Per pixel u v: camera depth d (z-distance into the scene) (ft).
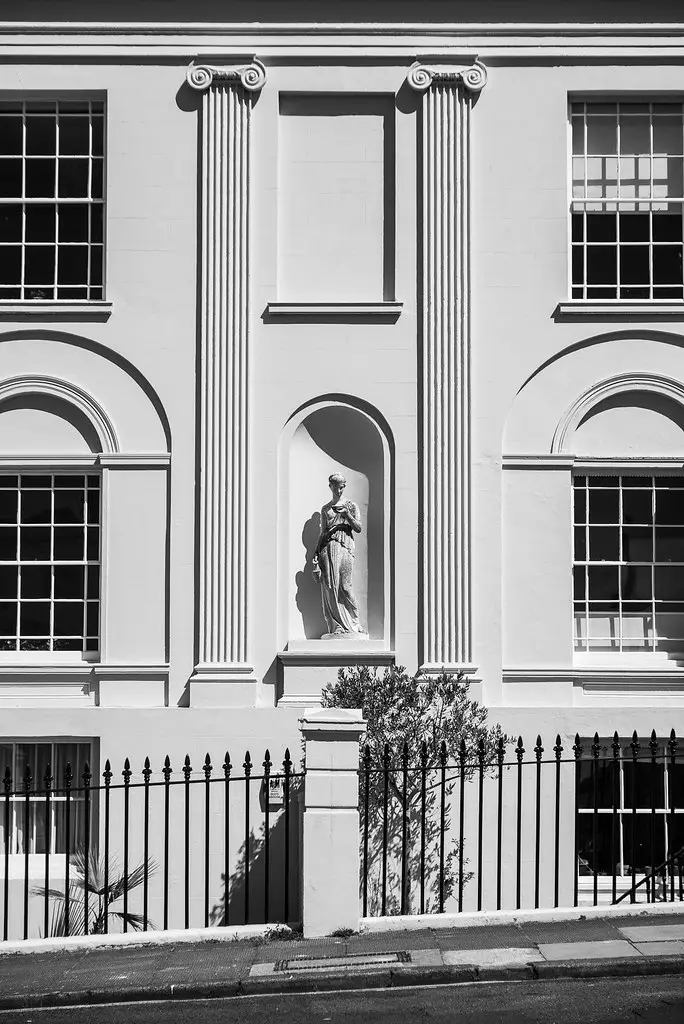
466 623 59.31
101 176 62.18
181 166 61.26
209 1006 36.73
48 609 60.80
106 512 60.23
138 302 60.85
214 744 58.18
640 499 61.36
